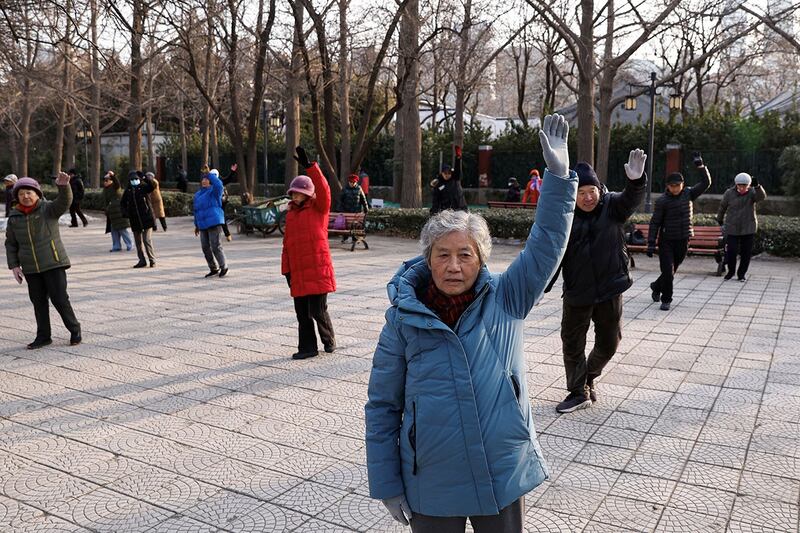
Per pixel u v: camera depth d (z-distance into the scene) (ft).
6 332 24.06
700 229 37.32
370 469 7.22
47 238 21.35
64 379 18.57
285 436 14.56
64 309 21.89
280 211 55.21
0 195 107.65
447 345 6.94
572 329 15.35
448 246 7.09
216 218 34.91
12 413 16.05
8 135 133.39
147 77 81.71
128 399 16.94
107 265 39.83
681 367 19.20
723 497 11.64
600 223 14.79
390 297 7.29
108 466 13.19
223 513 11.35
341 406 16.35
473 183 98.22
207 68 73.97
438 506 6.94
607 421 15.19
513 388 7.15
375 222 56.95
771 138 76.54
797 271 37.63
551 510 11.28
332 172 60.80
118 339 22.88
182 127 110.63
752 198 33.22
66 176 21.02
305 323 20.29
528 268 7.34
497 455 6.94
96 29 39.78
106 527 10.94
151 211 38.86
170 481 12.53
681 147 80.69
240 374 18.90
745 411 15.70
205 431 14.87
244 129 113.60
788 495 11.69
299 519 11.13
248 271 37.63
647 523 10.84
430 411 6.88
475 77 72.84
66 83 78.07
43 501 11.83
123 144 140.56
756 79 144.56
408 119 66.33
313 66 60.49
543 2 54.39
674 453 13.44
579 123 57.47
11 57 35.81
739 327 24.03
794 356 20.18
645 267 38.91
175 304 28.63
